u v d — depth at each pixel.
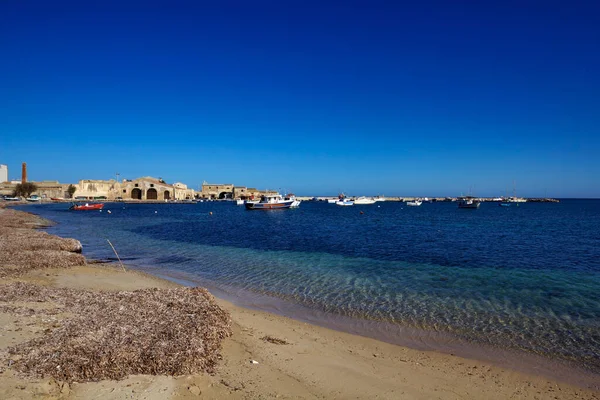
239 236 38.47
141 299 10.81
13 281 15.02
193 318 9.34
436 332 10.91
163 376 6.74
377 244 31.55
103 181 172.38
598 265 21.69
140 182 178.12
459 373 8.22
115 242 33.31
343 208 136.38
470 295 14.94
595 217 79.25
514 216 83.56
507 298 14.50
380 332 10.89
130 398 5.86
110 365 6.70
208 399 6.20
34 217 59.12
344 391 7.02
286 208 114.62
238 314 12.16
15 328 8.17
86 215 77.81
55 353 6.83
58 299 10.81
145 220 64.62
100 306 10.06
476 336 10.59
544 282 17.27
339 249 28.55
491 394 7.31
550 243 32.53
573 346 9.89
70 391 5.90
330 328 11.17
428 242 33.00
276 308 13.29
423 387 7.44
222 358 8.17
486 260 23.47
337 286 16.52
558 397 7.31
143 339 7.73
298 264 22.05
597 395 7.43
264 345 9.27
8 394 5.51
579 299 14.37
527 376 8.17
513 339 10.38
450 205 185.00
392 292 15.45
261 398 6.44
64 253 21.33
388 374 7.99
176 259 23.97
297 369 7.91
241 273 19.41
